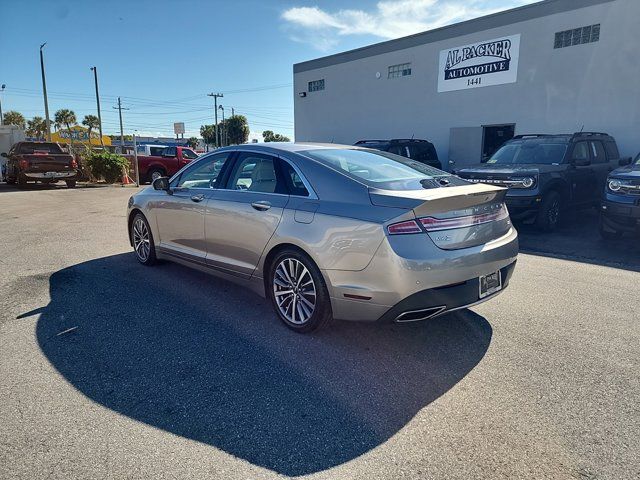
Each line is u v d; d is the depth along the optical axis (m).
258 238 3.90
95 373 3.09
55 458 2.25
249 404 2.75
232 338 3.66
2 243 7.13
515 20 13.51
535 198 7.70
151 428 2.51
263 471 2.19
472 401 2.79
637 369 3.18
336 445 2.38
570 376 3.08
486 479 2.13
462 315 4.17
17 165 17.09
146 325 3.90
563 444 2.38
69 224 8.96
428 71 16.02
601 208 7.05
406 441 2.42
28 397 2.79
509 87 13.91
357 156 4.12
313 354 3.39
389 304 3.10
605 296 4.73
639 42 11.37
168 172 20.00
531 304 4.48
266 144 4.29
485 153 14.95
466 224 3.28
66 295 4.64
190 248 4.86
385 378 3.06
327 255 3.32
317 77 20.23
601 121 12.22
